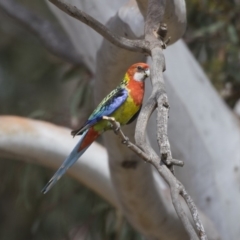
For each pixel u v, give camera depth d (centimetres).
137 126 511
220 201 1098
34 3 1892
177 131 1077
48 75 1786
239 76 1380
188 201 455
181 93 1077
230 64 1380
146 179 967
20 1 1880
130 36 830
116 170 962
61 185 1355
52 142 1048
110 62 859
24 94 1780
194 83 1103
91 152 1071
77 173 1078
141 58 849
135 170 948
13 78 1802
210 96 1118
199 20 1384
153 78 545
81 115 1355
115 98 661
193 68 1116
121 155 934
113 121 552
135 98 668
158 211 1005
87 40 1070
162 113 506
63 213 1401
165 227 1025
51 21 1880
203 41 1397
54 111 1370
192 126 1084
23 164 1416
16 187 1470
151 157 485
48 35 1519
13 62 1823
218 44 1395
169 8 734
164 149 480
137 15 815
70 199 1392
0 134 1031
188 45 1405
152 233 1037
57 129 1066
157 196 992
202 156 1095
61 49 1496
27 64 1811
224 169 1103
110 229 1323
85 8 999
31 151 1048
